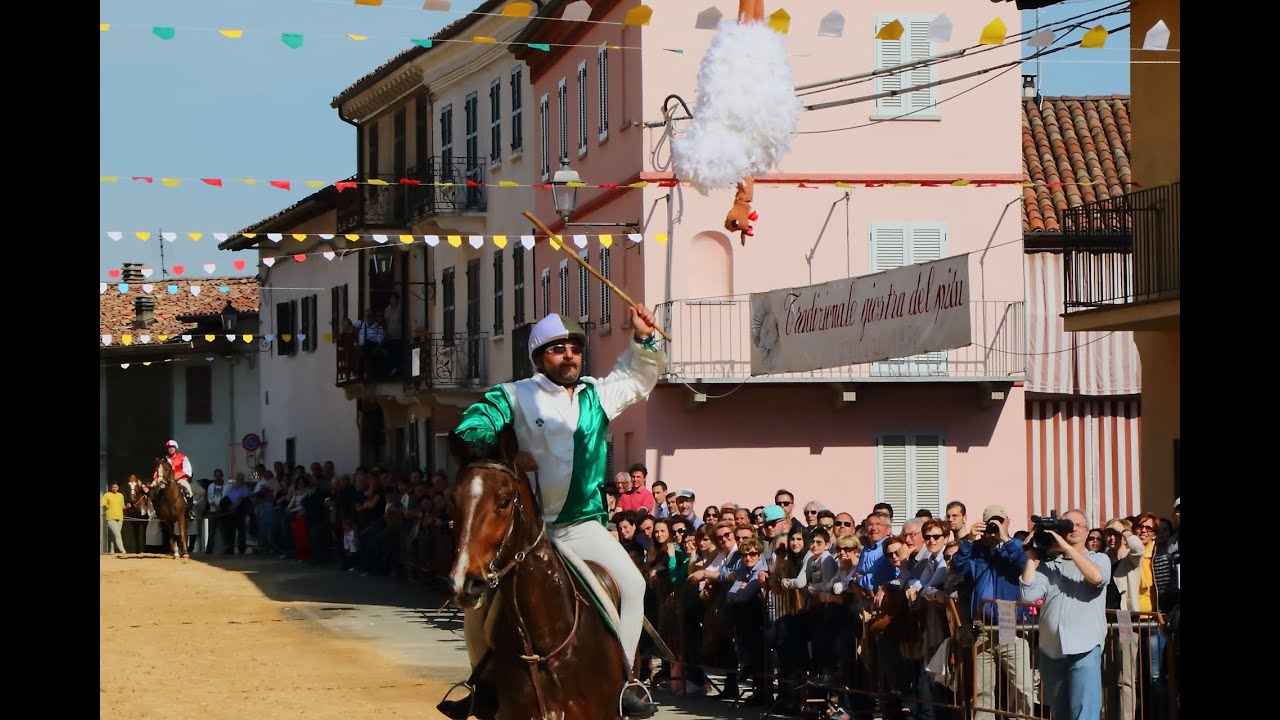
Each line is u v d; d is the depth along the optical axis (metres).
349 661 20.09
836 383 26.44
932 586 13.31
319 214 48.47
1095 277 24.78
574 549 8.89
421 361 40.16
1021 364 26.66
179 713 15.94
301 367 50.50
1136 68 20.27
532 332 8.88
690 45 26.62
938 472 26.95
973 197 27.06
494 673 8.43
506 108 36.56
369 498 34.34
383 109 45.22
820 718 14.84
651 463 26.50
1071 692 11.62
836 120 26.84
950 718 13.15
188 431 54.12
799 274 26.73
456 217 38.56
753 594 15.78
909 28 26.86
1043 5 16.22
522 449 8.77
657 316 26.36
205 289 58.38
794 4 26.78
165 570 35.72
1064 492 27.70
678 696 16.70
